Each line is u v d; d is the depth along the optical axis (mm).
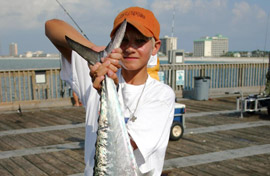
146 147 1607
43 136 8031
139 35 1701
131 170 1529
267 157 6363
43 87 12547
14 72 11867
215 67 16031
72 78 2287
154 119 1681
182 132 7625
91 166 1938
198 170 5598
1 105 11672
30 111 11680
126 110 1802
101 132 1571
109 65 1529
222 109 12133
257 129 8836
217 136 8023
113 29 1708
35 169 5672
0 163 6004
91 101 2074
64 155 6461
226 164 5926
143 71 1841
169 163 5953
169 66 14859
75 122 9750
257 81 17469
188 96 15164
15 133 8375
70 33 2129
